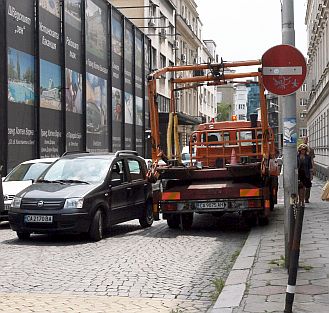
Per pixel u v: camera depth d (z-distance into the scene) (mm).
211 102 82250
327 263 8250
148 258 9828
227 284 7422
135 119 38031
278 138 20422
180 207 12961
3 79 19844
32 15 22375
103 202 12141
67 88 25703
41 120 22906
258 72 13422
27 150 21719
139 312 6383
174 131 14875
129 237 12492
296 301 6277
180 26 58500
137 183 13953
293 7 8031
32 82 22344
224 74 13758
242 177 13141
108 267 9023
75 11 26938
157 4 47250
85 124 27891
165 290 7465
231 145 15273
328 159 31156
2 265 9266
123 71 35219
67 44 25828
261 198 12664
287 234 8047
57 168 13133
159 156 13508
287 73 7730
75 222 11438
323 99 35219
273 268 8086
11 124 20406
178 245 11281
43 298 7039
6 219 14453
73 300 6926
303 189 16766
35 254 10328
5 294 7266
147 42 42344
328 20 30938
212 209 12797
